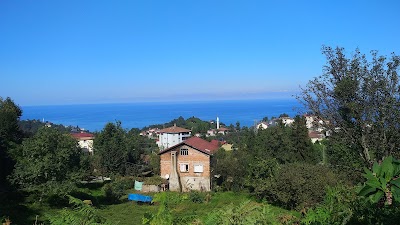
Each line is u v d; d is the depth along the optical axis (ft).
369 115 34.78
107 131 161.79
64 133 99.45
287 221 15.15
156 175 144.36
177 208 13.41
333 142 40.32
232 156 127.75
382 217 11.57
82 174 94.53
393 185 8.52
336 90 36.32
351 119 37.11
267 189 89.86
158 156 153.28
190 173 124.57
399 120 33.50
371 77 34.99
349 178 40.04
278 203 88.99
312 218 14.29
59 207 84.43
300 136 131.13
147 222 12.76
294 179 81.25
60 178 88.02
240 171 115.14
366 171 9.02
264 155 123.44
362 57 37.60
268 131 139.13
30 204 82.99
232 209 11.65
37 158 87.71
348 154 40.68
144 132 429.38
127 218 74.54
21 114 153.89
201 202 91.04
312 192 76.84
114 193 104.94
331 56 38.22
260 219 11.34
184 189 123.24
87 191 109.70
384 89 34.09
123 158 148.66
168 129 241.55
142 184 120.67
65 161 89.61
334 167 45.88
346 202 13.93
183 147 125.49
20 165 89.35
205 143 150.71
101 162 147.13
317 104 38.81
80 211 12.96
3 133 113.39
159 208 12.67
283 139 131.34
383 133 34.71
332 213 13.83
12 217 65.67
